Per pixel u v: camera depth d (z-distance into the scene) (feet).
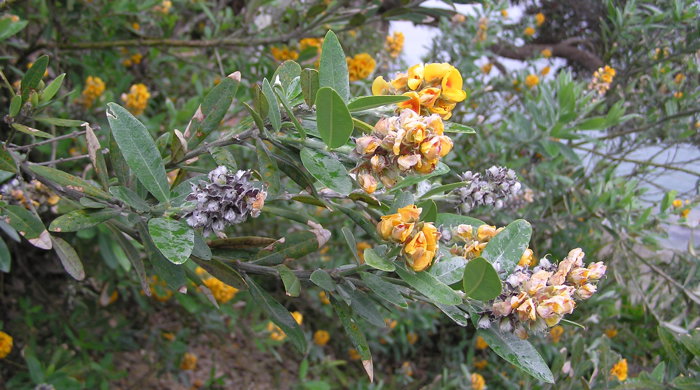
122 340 15.11
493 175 5.83
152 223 4.56
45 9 13.23
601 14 17.01
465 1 10.64
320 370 17.94
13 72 12.32
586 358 14.01
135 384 15.89
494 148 14.38
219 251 5.67
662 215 13.99
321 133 4.24
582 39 18.30
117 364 16.81
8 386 11.98
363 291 5.62
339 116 4.07
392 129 4.29
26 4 13.21
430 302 4.95
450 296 4.36
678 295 13.79
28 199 5.86
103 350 14.55
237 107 13.73
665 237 13.47
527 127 13.33
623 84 16.30
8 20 8.71
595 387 9.30
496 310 4.43
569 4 17.90
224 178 4.38
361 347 5.25
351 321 5.30
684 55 15.03
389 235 4.52
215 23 13.75
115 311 15.52
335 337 20.54
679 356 8.87
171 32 14.73
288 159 5.21
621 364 10.62
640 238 14.32
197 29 17.87
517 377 15.84
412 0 10.78
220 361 19.10
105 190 5.51
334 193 5.62
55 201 7.91
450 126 5.08
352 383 19.01
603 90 13.32
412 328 19.60
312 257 15.92
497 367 17.89
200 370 18.33
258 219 16.79
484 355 19.54
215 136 12.33
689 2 13.58
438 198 5.88
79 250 12.53
